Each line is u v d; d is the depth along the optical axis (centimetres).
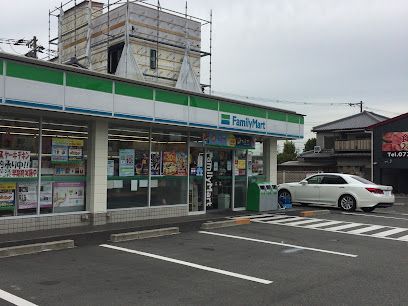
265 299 580
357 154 3816
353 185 1778
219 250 904
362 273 731
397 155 3139
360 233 1184
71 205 1141
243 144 1627
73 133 1141
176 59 2542
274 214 1571
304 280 680
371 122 3912
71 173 1140
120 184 1241
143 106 1155
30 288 608
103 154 1180
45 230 1060
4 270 702
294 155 6047
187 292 606
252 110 1550
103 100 1057
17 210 1028
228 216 1462
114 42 2381
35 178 1060
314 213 1583
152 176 1331
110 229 1109
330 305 561
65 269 717
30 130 1052
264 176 1800
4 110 986
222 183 1595
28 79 909
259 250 913
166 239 1020
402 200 2669
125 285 634
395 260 838
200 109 1331
